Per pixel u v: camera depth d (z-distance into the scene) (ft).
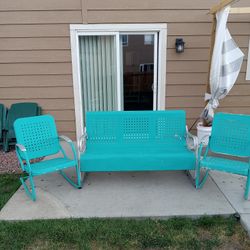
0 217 8.21
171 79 15.24
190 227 7.76
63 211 8.50
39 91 15.19
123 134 11.25
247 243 7.16
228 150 10.03
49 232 7.53
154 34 14.73
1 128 14.42
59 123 15.70
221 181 10.39
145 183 10.36
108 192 9.68
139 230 7.63
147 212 8.37
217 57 11.98
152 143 11.20
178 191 9.68
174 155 9.77
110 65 15.19
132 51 14.98
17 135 9.63
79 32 14.49
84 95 15.61
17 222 7.98
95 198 9.27
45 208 8.68
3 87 15.06
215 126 10.21
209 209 8.48
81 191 9.77
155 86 15.43
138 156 9.71
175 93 15.44
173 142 11.19
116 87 15.46
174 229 7.69
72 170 11.58
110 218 8.15
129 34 14.70
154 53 15.01
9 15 14.10
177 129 11.23
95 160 9.66
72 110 15.52
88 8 14.11
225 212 8.30
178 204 8.80
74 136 15.90
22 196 9.45
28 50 14.58
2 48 14.51
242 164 9.19
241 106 15.84
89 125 11.13
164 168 9.76
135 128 11.25
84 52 14.98
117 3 14.12
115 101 15.70
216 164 9.12
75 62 14.79
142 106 15.87
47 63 14.80
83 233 7.48
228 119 10.01
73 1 14.01
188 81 15.29
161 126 11.25
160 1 14.16
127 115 11.18
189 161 9.71
